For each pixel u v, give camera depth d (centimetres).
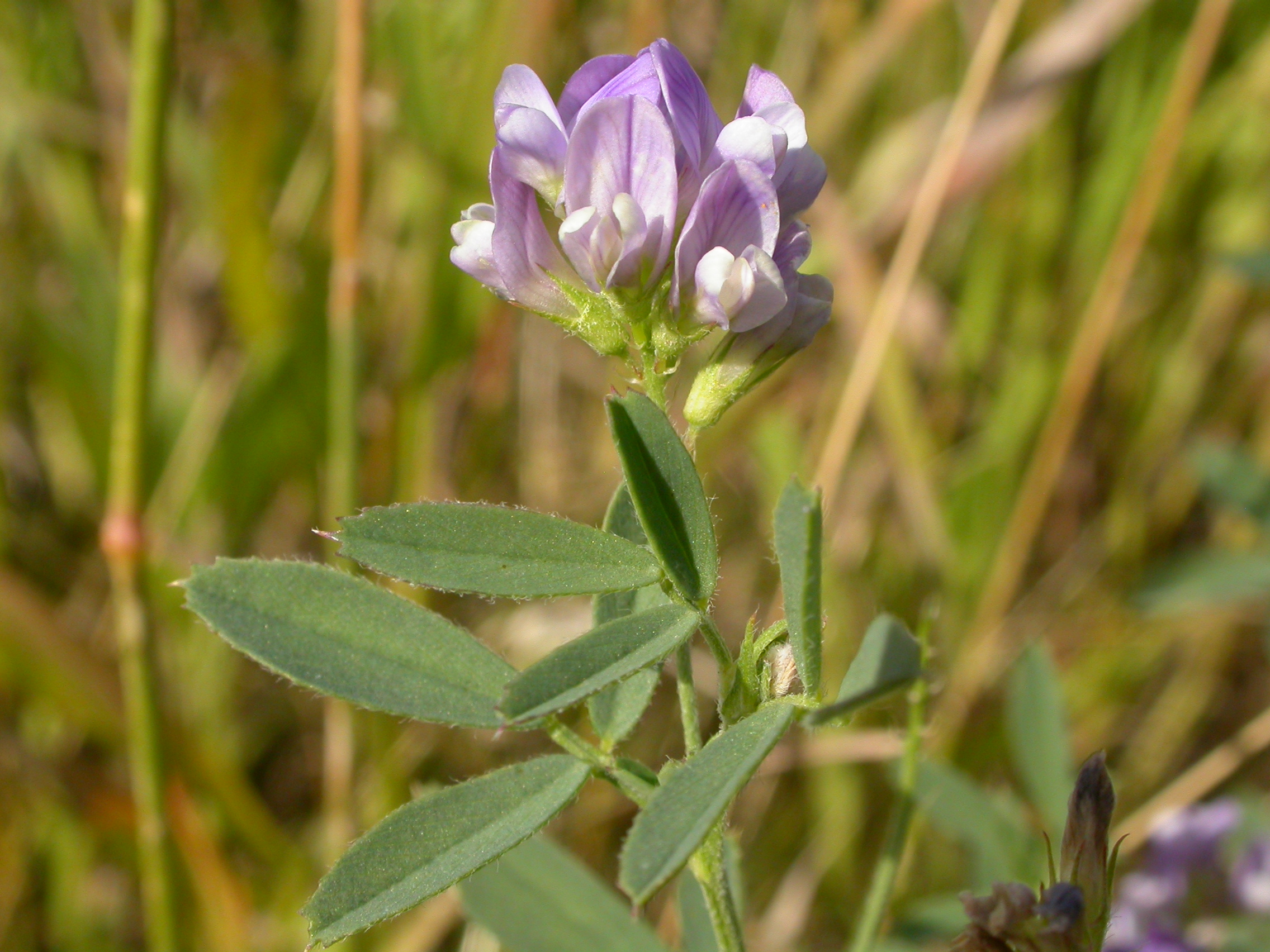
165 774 27
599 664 18
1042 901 19
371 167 33
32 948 30
